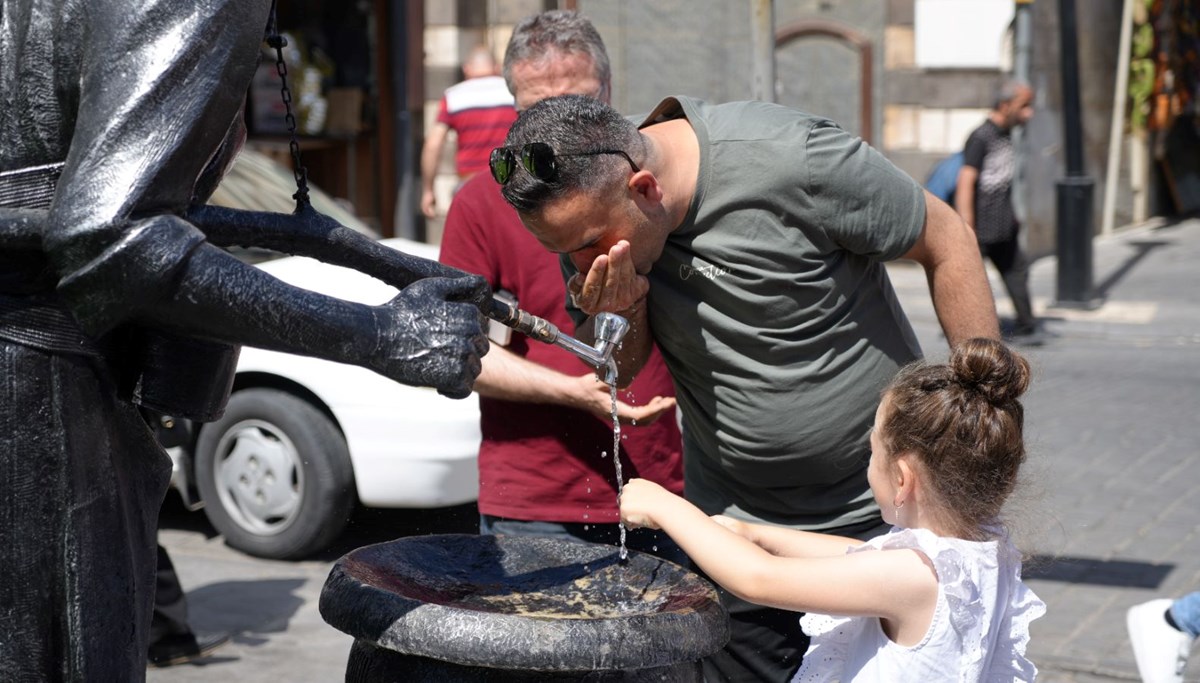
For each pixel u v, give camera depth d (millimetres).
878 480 3215
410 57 15906
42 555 2523
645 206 3260
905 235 3453
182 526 7848
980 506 3064
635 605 2996
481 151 11898
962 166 12633
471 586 3121
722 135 3391
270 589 6785
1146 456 9047
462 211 4262
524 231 4215
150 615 2762
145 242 2270
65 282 2318
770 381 3551
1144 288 15312
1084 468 8758
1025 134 16312
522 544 3254
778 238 3400
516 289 4250
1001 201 12617
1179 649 5094
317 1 15945
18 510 2504
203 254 2309
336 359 2379
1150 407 10430
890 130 16672
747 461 3717
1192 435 9586
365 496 6949
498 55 16000
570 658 2453
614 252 3201
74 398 2535
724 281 3441
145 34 2346
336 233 2756
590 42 4277
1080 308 14156
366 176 16297
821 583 2992
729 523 3496
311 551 7113
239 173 8289
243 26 2422
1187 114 20203
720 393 3637
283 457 7086
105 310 2314
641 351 3732
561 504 4285
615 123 3209
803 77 17156
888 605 3000
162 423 6148
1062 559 7102
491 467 4363
